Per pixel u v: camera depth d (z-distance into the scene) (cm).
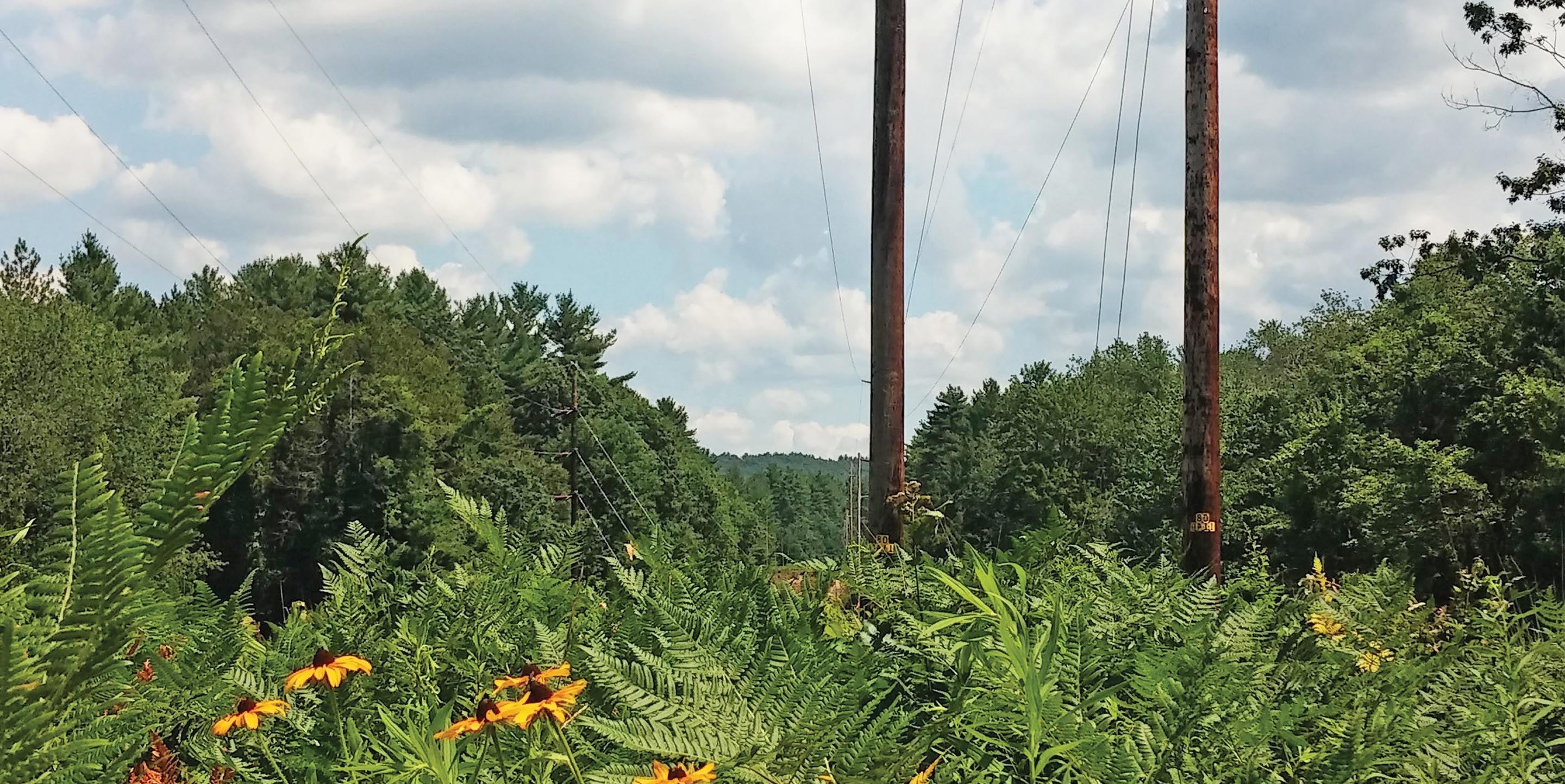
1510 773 193
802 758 117
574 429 6019
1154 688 187
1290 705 178
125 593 69
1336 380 5062
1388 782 191
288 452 5397
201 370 6450
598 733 146
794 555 324
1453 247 3067
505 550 278
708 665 131
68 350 4391
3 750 67
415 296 9781
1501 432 3136
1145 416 7412
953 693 190
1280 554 3725
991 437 9150
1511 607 287
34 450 3734
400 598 271
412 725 155
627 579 242
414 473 5212
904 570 322
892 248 1147
